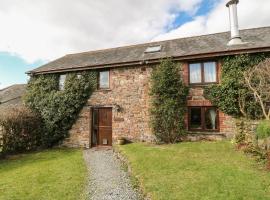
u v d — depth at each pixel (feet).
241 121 29.50
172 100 36.55
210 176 18.57
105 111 42.98
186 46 42.88
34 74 47.85
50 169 26.73
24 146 41.88
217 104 34.91
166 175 19.80
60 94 44.24
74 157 33.55
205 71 36.83
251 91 31.58
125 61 40.45
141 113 39.27
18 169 27.94
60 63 50.75
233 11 38.06
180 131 36.32
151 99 38.63
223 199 14.30
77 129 43.70
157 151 29.50
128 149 32.48
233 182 16.87
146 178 19.43
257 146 23.95
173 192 15.98
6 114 39.55
